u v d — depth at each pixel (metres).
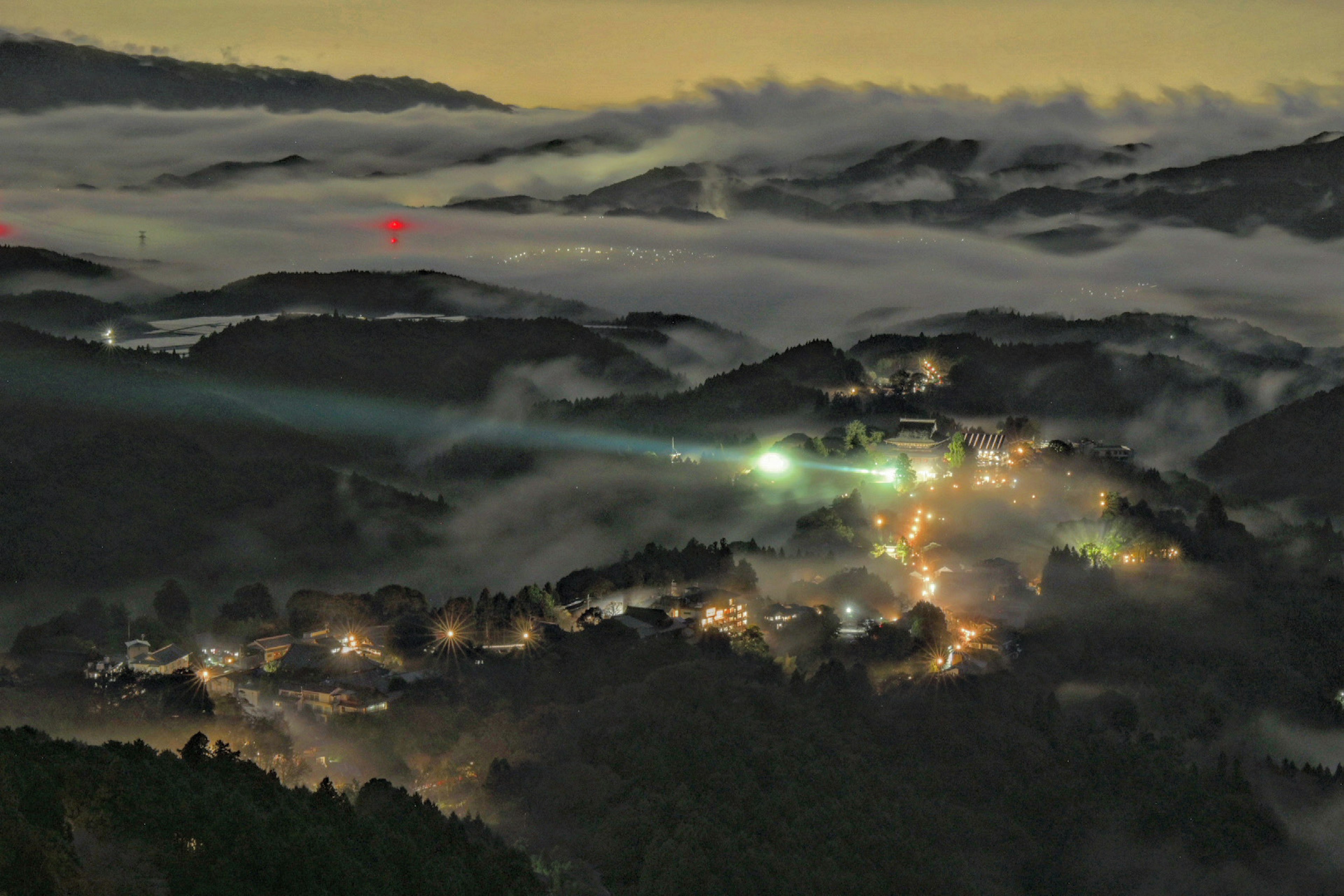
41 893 101.12
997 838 165.75
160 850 112.62
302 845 118.06
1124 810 174.62
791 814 156.38
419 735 173.12
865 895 143.75
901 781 172.38
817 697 191.12
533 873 134.38
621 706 178.88
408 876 124.00
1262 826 174.62
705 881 138.38
